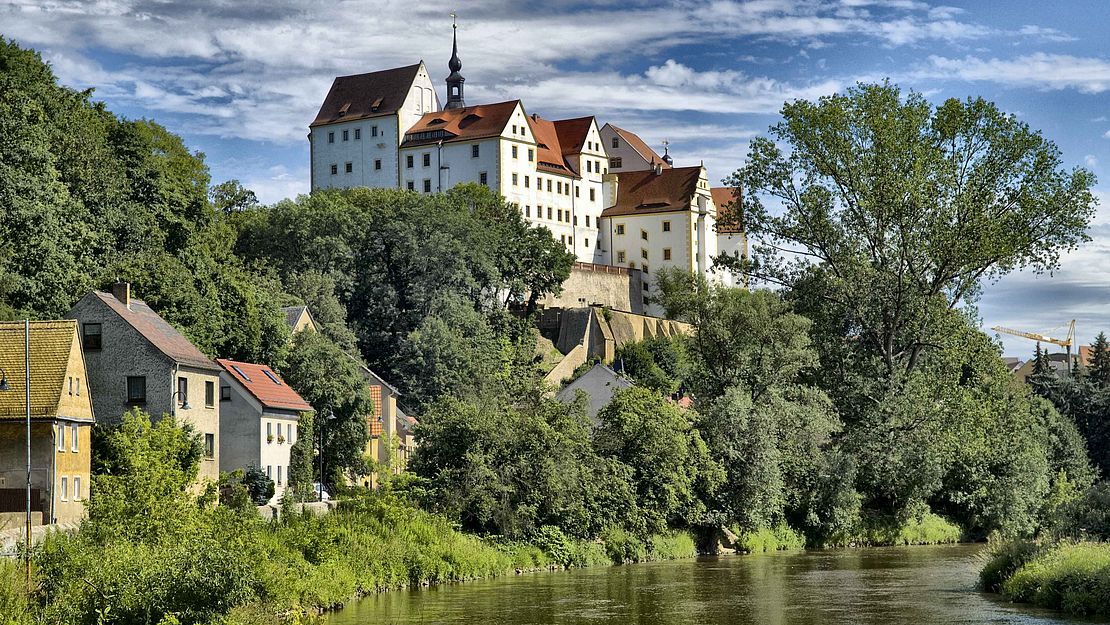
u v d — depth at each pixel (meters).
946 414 97.50
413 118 196.38
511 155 190.88
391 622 54.91
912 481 95.81
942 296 96.62
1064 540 63.38
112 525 52.09
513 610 58.59
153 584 45.41
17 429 62.31
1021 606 58.12
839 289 96.56
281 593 50.81
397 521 70.56
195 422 77.50
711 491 89.12
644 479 87.38
